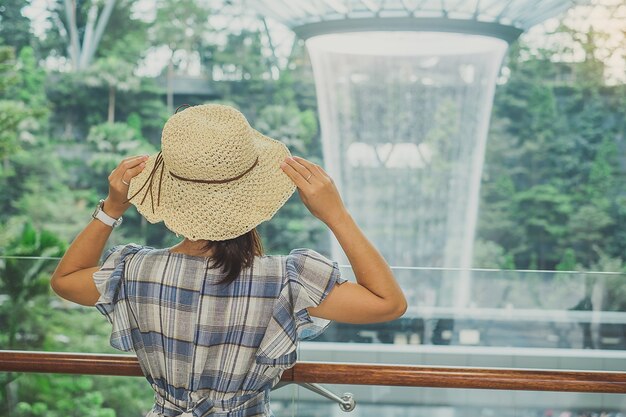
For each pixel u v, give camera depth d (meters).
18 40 24.08
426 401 2.07
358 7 16.02
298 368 2.02
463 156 20.72
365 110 19.81
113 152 23.97
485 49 17.16
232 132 1.38
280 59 24.36
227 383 1.47
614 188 23.67
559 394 2.09
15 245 20.62
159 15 24.44
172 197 1.43
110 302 1.50
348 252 1.46
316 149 24.39
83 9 24.20
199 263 1.46
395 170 20.89
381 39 16.83
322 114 19.94
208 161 1.37
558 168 23.86
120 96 24.39
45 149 23.77
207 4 24.34
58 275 1.56
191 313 1.45
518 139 24.00
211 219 1.41
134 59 24.47
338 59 18.06
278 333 1.46
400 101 19.73
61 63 24.20
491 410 2.09
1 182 23.42
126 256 1.52
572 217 23.70
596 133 23.75
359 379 2.02
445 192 21.20
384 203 21.27
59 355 2.05
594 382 2.00
